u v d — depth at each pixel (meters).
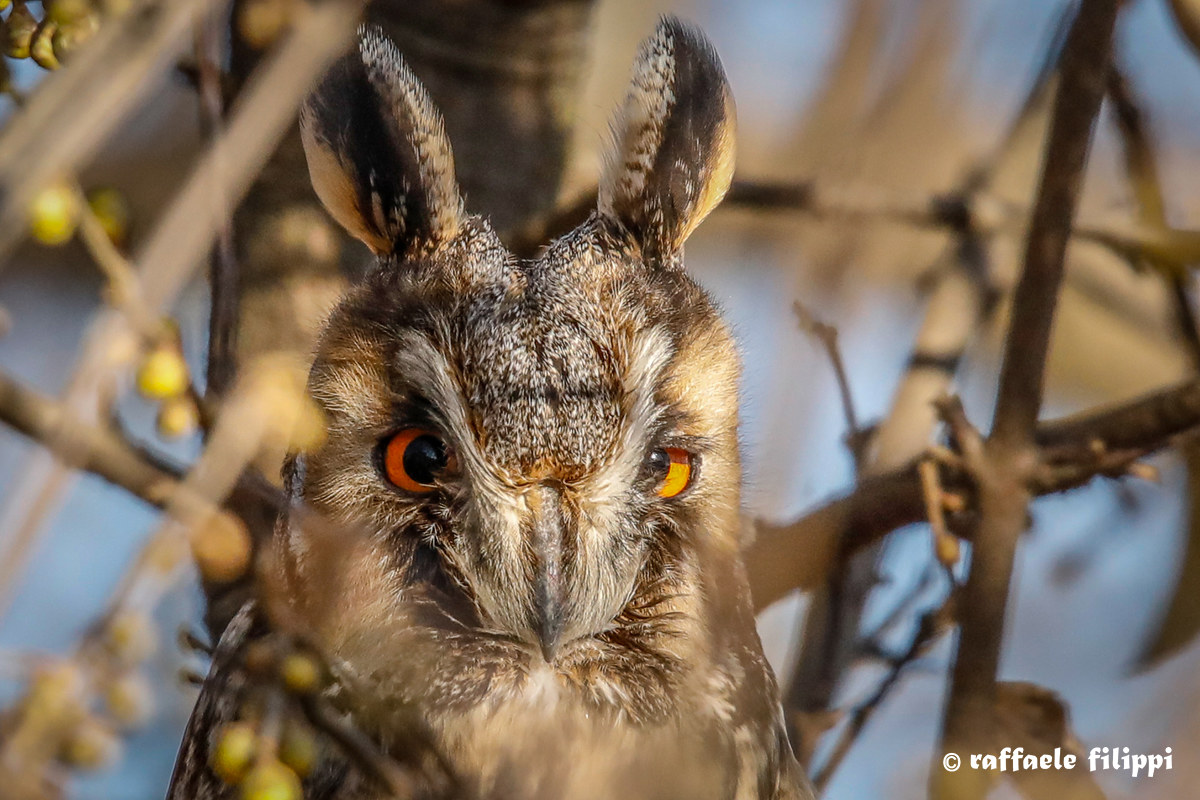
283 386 3.31
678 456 3.38
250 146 3.27
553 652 3.37
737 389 3.39
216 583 3.40
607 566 3.38
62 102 3.26
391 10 3.44
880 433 3.44
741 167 3.55
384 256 3.38
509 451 3.37
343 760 3.36
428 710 3.38
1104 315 3.56
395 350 3.37
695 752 3.38
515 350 3.36
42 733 3.27
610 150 3.38
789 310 3.42
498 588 3.37
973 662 3.36
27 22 3.32
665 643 3.39
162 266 3.27
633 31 3.59
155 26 3.26
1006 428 3.37
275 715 3.31
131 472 3.29
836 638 3.42
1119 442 3.39
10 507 3.26
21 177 3.26
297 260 3.42
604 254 3.38
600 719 3.38
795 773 3.40
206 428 3.31
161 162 3.52
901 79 3.45
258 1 3.31
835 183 3.44
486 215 3.43
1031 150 3.52
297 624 3.32
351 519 3.37
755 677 3.39
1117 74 3.44
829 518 3.39
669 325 3.37
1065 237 3.36
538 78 3.44
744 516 3.40
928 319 3.45
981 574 3.36
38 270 3.53
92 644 3.28
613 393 3.37
